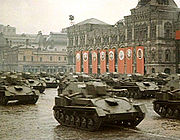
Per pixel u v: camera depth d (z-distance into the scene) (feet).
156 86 123.54
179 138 53.21
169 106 74.02
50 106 96.02
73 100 62.03
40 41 502.38
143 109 60.44
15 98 96.22
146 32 253.24
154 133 57.21
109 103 59.26
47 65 443.73
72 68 359.05
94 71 304.09
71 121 62.39
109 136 54.60
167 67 248.52
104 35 307.17
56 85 181.98
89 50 329.72
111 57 281.74
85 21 359.05
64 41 494.59
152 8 248.73
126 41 274.16
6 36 512.22
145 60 253.65
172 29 249.75
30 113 81.76
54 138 53.36
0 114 79.97
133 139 52.60
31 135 55.72
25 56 428.56
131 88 123.54
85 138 53.16
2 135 55.72
